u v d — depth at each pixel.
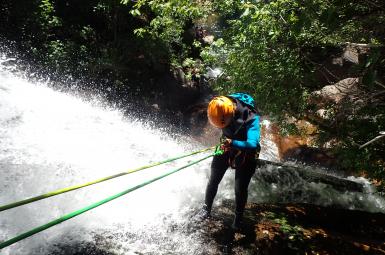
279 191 5.27
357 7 4.49
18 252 2.97
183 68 10.59
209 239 3.59
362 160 5.22
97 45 9.16
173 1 5.10
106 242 3.30
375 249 4.00
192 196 4.39
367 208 5.63
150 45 9.25
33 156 4.28
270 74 5.16
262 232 3.86
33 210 3.40
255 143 3.42
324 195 5.53
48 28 8.23
